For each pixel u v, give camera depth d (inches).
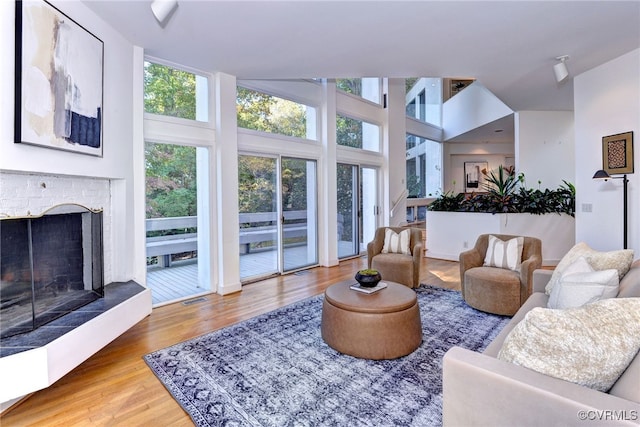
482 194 246.5
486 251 147.2
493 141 397.7
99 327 89.2
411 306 99.4
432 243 251.9
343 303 98.8
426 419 69.3
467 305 139.8
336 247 230.8
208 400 76.7
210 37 120.7
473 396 49.1
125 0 97.3
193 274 169.5
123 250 124.3
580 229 164.9
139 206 130.5
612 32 118.9
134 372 89.9
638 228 138.4
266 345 104.6
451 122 374.6
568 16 106.7
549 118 255.8
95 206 114.3
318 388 80.9
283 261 201.6
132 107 126.9
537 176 256.7
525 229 218.5
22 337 76.3
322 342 106.3
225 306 143.5
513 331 51.4
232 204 163.9
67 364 77.2
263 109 189.3
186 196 157.0
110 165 114.5
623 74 141.6
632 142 139.0
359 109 257.8
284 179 200.8
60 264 96.0
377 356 93.7
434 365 91.3
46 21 84.1
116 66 117.1
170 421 70.6
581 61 146.9
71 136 93.7
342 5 98.9
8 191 82.7
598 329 44.8
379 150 281.0
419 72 160.6
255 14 104.0
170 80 147.0
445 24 111.5
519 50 134.6
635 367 43.1
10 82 75.6
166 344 106.9
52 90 86.4
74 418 71.8
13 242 80.7
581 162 163.8
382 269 166.6
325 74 163.0
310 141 215.2
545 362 46.3
